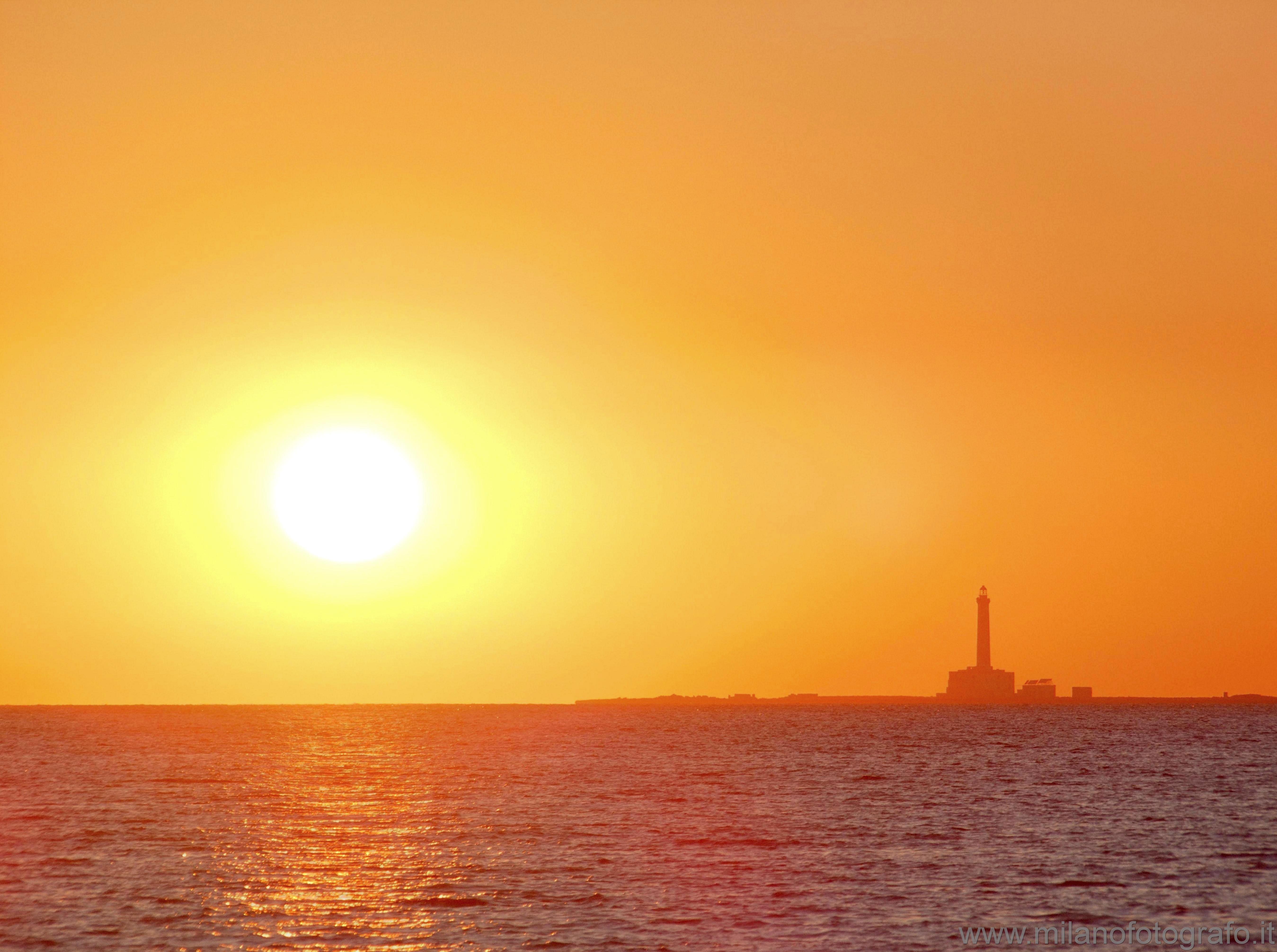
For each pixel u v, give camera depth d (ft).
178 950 440.86
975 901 514.27
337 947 445.78
